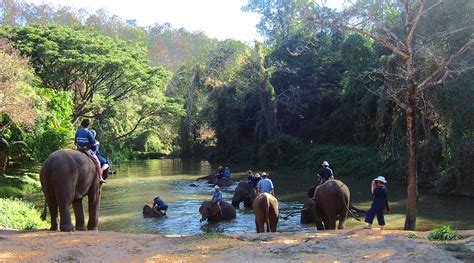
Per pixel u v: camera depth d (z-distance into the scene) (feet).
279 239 31.01
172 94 223.71
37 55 117.80
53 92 97.71
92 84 132.36
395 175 101.24
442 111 71.67
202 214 58.49
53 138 84.94
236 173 128.67
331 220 40.16
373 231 33.88
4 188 78.23
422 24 61.67
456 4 62.13
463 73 68.08
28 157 87.20
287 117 156.25
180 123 201.98
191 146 203.82
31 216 49.52
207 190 91.81
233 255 25.79
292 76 154.30
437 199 73.46
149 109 150.92
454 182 78.64
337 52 153.79
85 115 137.08
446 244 27.91
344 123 142.20
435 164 87.15
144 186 99.96
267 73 150.00
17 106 71.15
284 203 73.72
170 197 81.66
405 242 28.76
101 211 67.36
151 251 26.84
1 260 23.80
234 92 168.96
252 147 162.20
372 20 49.08
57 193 32.58
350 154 122.72
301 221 56.03
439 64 45.55
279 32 191.62
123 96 150.82
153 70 146.72
